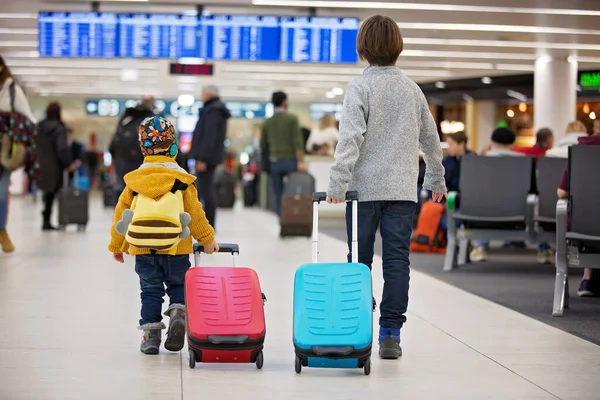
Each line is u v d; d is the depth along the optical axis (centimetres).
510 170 1004
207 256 1084
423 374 491
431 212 1274
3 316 654
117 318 653
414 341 589
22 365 497
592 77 2283
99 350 541
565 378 486
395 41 530
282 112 1537
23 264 984
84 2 1511
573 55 1961
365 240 533
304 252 1186
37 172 1056
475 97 2705
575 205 725
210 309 489
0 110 1014
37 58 2280
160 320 531
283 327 630
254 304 494
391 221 530
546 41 1783
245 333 484
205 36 1544
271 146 1546
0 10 1581
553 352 559
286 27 1546
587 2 1372
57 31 1522
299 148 1534
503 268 1075
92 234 1439
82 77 2722
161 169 511
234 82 2758
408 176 524
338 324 474
